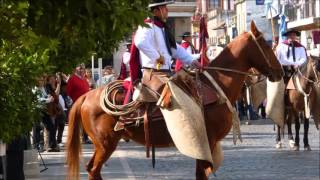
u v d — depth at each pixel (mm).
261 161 17344
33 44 4805
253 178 14367
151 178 14742
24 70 7129
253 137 24422
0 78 6938
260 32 11188
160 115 10797
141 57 11086
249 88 20156
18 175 12656
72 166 11297
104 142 11148
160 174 15383
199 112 10359
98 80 35719
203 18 12352
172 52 11031
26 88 7512
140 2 4594
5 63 6957
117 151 20812
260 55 11148
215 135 10648
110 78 31531
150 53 10758
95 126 11172
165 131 10852
